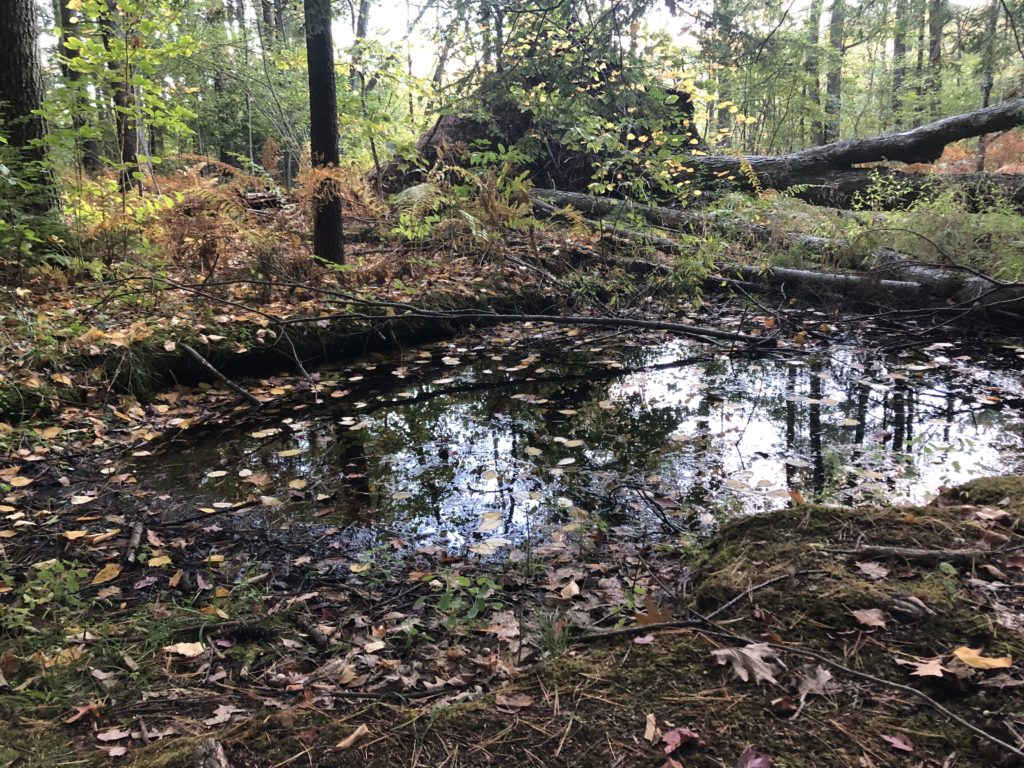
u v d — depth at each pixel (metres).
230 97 12.06
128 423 4.02
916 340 5.59
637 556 2.53
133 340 4.53
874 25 6.96
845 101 16.97
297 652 1.98
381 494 3.19
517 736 1.40
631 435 3.84
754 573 1.93
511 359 5.61
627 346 5.90
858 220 8.01
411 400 4.60
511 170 7.90
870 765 1.24
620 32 5.09
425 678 1.79
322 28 5.88
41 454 3.48
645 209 8.80
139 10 5.73
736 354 5.48
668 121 6.78
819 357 5.26
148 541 2.70
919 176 8.83
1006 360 4.96
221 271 6.24
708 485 3.15
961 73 13.87
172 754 1.42
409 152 8.69
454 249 7.46
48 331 4.36
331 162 6.25
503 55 5.96
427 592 2.34
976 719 1.33
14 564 2.49
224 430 4.05
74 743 1.53
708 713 1.40
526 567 2.46
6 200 5.29
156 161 5.89
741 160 8.76
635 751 1.32
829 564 1.91
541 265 7.41
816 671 1.49
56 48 9.89
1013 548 1.91
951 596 1.70
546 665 1.63
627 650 1.66
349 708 1.58
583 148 8.62
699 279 6.96
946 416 3.90
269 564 2.56
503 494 3.15
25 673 1.82
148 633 2.04
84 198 6.32
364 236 8.24
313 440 3.89
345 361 5.49
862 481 3.07
